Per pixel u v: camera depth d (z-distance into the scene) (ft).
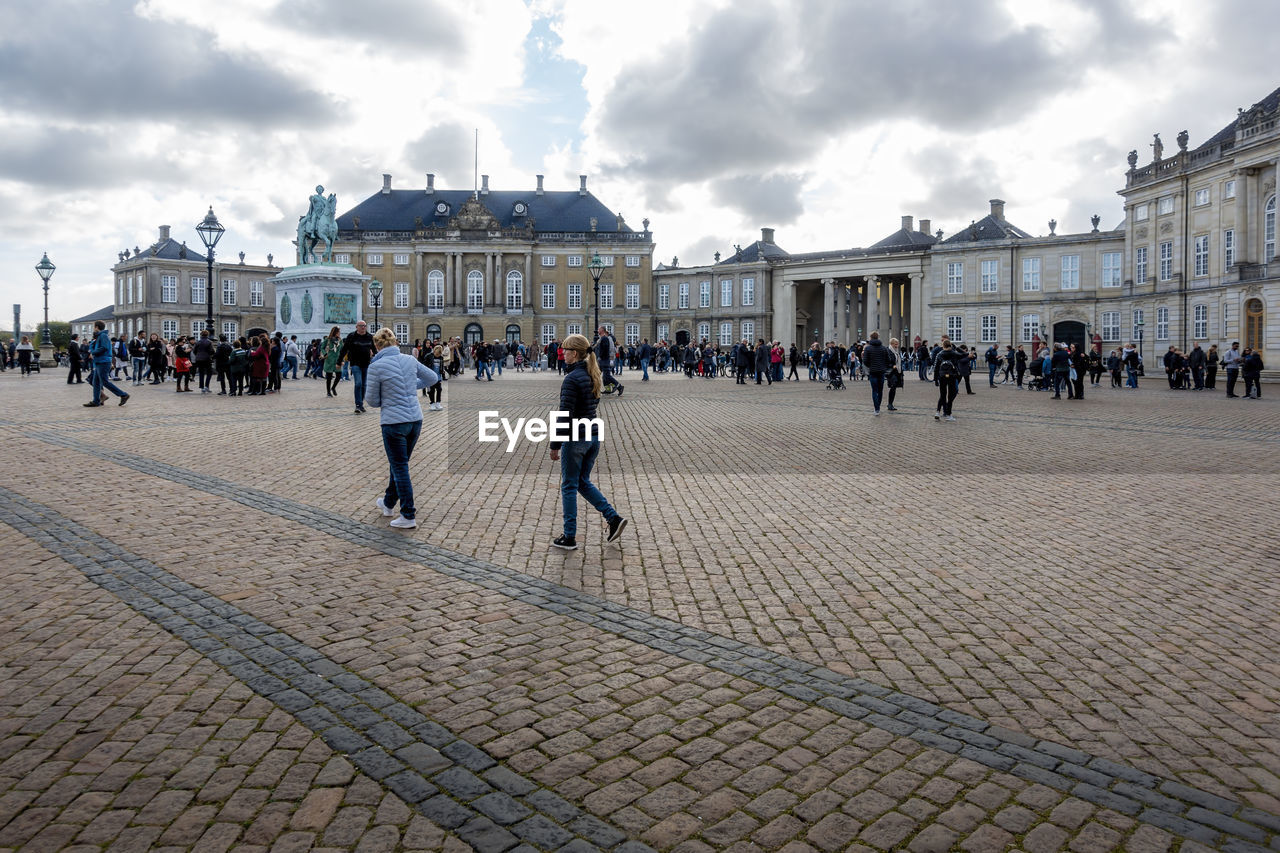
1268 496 34.06
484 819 11.64
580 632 18.65
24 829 11.31
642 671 16.57
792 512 30.96
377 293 155.43
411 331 299.79
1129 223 197.26
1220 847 11.20
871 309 260.21
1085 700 15.48
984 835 11.43
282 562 23.65
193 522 28.04
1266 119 152.05
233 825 11.45
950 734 14.16
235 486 34.24
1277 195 151.33
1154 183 185.57
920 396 96.84
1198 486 36.27
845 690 15.79
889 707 15.11
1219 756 13.56
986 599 21.07
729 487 35.86
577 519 29.63
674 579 22.61
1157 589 21.91
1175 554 25.31
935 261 241.55
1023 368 125.70
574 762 13.15
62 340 430.61
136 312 324.19
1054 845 11.22
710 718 14.65
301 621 19.03
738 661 17.11
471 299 301.84
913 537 27.27
